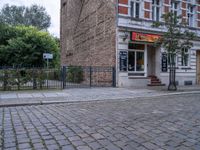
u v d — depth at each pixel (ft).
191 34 54.85
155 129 20.08
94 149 15.14
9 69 50.88
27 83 52.65
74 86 60.13
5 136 18.01
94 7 73.20
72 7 95.91
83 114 26.91
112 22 62.75
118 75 61.41
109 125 21.45
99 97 42.24
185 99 41.22
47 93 46.62
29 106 33.78
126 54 62.75
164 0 71.97
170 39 54.54
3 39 134.51
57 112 28.40
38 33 125.39
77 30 89.25
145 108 31.07
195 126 21.13
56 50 128.98
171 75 56.24
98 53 70.33
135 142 16.58
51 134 18.53
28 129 20.07
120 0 61.98
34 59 115.85
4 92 47.50
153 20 67.46
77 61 89.25
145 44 67.87
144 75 68.18
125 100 40.57
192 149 15.26
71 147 15.48
